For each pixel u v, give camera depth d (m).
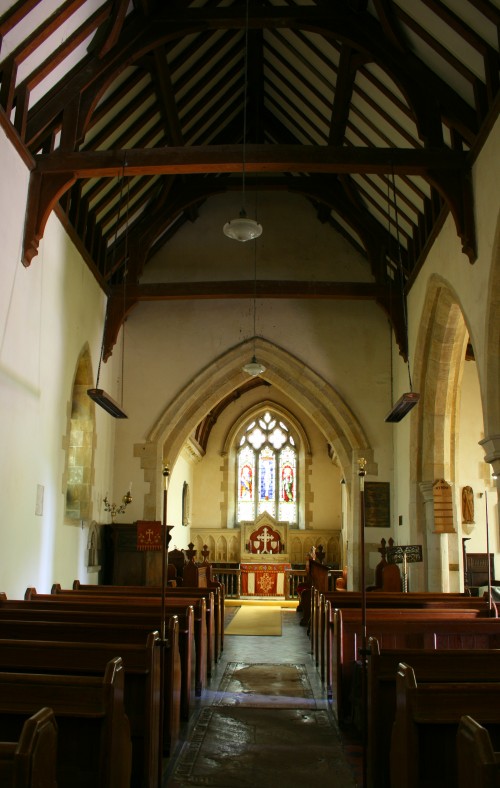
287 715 6.52
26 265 8.12
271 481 21.81
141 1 8.52
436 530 11.05
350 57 9.12
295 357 13.55
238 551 20.88
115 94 9.27
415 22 7.89
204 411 13.75
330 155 8.31
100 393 9.38
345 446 13.56
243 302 13.78
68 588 10.06
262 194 14.19
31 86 7.86
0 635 5.41
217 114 12.62
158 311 13.78
